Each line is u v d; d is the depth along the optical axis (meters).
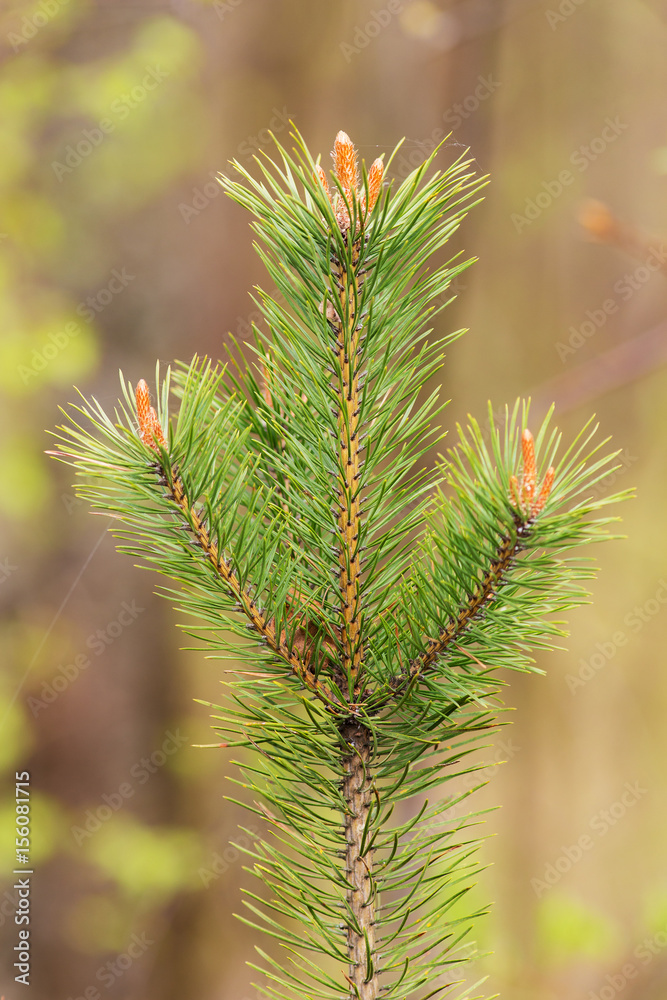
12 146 4.46
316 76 3.80
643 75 5.35
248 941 4.29
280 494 1.61
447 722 1.59
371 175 1.56
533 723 4.73
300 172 1.56
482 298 5.14
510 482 1.53
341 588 1.58
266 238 1.57
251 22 3.92
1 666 4.32
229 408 1.60
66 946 4.21
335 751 1.59
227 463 1.57
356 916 1.58
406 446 1.59
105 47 4.56
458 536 1.56
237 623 1.58
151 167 4.49
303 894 1.58
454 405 3.25
